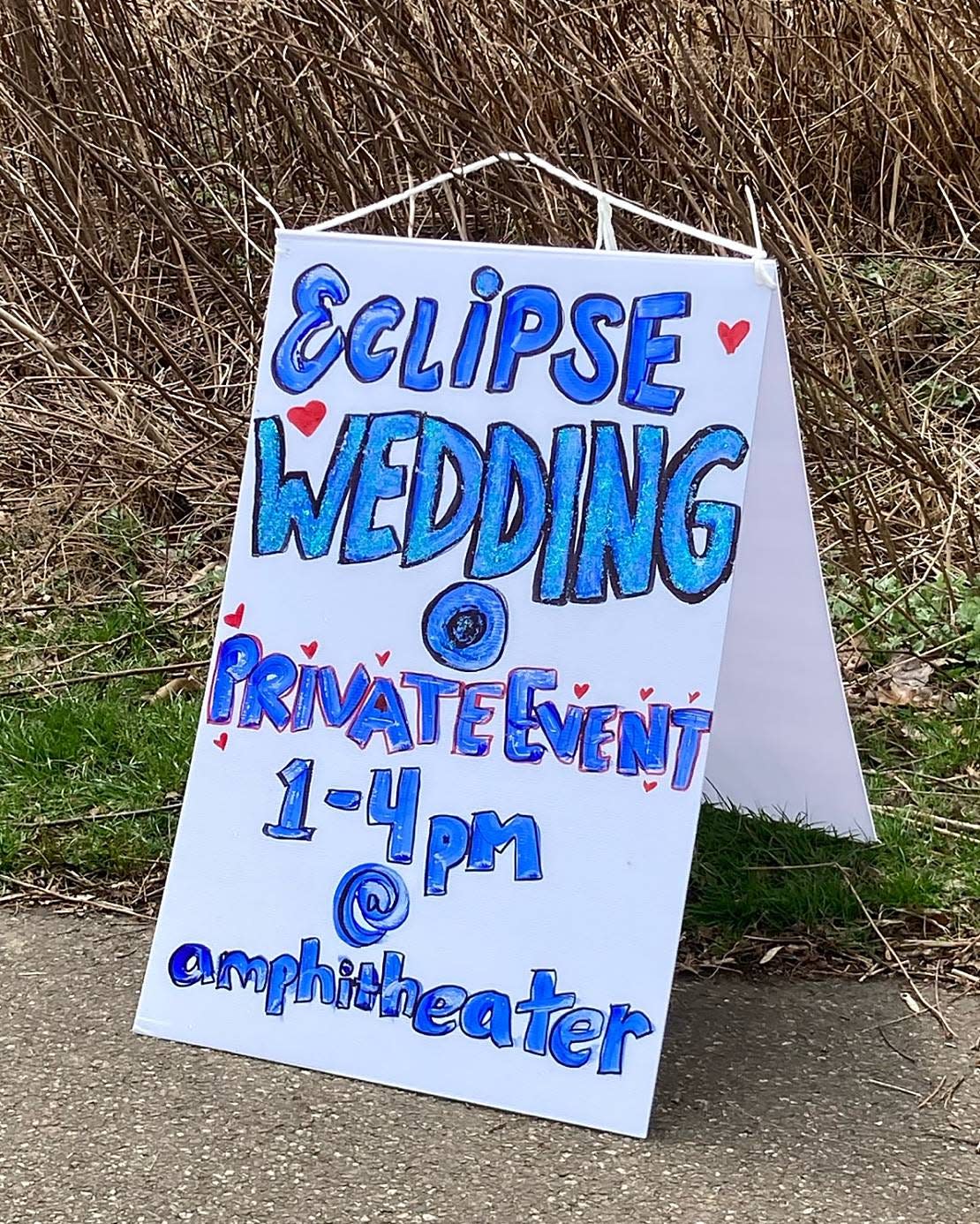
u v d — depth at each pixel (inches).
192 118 231.6
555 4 201.6
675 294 102.0
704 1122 97.4
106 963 117.2
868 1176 91.9
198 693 162.2
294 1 207.0
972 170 220.2
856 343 203.3
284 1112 99.8
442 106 197.3
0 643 176.2
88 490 207.3
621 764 101.2
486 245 107.1
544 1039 100.0
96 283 220.2
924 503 178.9
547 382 105.3
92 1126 98.4
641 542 102.3
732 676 125.0
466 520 106.7
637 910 99.4
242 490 112.1
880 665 161.0
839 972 113.3
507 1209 90.0
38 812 137.9
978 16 215.0
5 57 223.6
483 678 104.9
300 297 111.8
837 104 227.3
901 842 127.8
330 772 107.8
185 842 109.9
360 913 105.5
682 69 206.2
